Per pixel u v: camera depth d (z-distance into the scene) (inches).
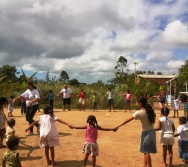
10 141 205.8
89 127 253.1
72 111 772.6
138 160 294.4
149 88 1034.7
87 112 743.7
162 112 272.8
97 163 284.5
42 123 276.8
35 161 289.6
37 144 353.7
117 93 981.8
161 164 281.4
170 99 1101.1
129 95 781.3
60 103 946.1
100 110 828.6
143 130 245.8
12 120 296.5
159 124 271.1
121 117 623.5
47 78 1130.7
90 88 1090.1
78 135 406.0
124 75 1407.5
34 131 427.2
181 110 858.1
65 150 328.8
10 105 641.6
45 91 975.6
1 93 986.1
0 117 334.0
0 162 281.1
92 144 249.4
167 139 267.0
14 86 1053.2
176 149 336.2
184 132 289.1
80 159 296.4
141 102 247.6
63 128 460.4
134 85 1069.8
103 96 954.1
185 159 286.2
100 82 1283.2
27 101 392.5
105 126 484.7
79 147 341.1
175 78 1412.4
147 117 242.7
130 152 322.0
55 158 299.4
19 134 407.2
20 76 1192.8
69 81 1322.6
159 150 332.8
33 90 392.8
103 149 333.4
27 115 395.9
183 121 292.4
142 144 245.3
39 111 742.5
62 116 634.2
